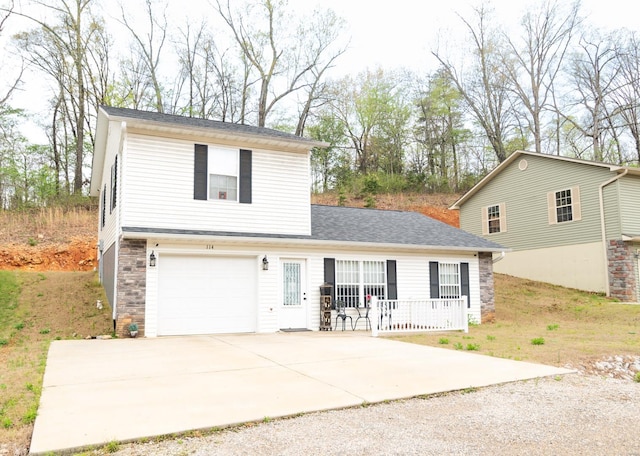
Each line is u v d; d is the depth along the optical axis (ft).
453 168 133.08
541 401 19.45
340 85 134.31
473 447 14.20
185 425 15.56
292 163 47.47
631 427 16.20
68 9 93.61
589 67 122.01
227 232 43.42
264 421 16.42
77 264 66.74
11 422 15.67
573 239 71.20
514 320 55.83
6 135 94.12
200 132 42.22
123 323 38.27
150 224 40.55
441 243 53.16
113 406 17.69
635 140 121.70
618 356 29.53
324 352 31.14
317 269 47.32
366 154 132.87
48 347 31.99
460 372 24.70
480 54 126.00
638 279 65.16
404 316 50.11
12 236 68.28
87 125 101.86
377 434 15.26
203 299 42.06
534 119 122.93
